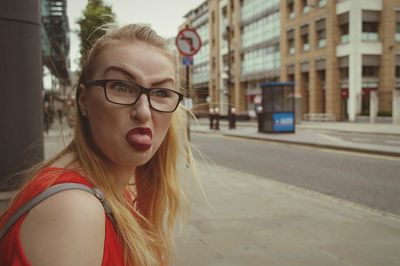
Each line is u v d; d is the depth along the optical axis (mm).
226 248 4277
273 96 24234
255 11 57906
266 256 4086
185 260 3908
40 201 812
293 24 48625
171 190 1390
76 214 803
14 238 795
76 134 1067
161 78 1030
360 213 5914
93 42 1132
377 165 11500
